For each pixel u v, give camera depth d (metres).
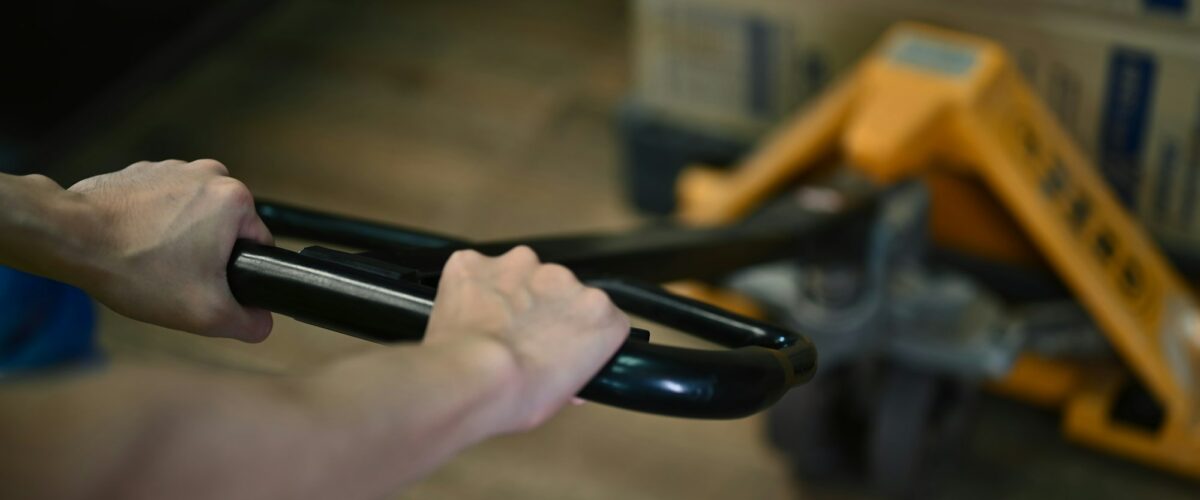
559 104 2.42
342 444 0.40
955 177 1.82
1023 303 1.93
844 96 1.61
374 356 0.45
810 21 1.89
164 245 0.66
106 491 0.34
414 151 2.32
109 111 2.34
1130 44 1.69
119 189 0.68
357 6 2.63
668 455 1.83
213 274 0.66
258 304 0.64
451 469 1.80
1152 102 1.73
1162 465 1.78
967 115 1.50
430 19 2.61
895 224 1.49
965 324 1.60
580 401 0.56
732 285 1.62
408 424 0.43
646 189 2.18
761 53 1.96
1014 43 1.76
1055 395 1.85
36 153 2.23
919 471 1.74
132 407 0.35
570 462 1.82
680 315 0.67
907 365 1.64
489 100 2.43
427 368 0.46
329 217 0.76
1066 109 1.80
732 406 0.57
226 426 0.37
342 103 2.41
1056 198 1.59
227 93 2.42
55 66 2.34
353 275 0.61
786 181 1.74
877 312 1.55
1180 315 1.75
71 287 1.46
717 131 2.09
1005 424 1.90
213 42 2.50
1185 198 1.80
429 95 2.43
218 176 0.69
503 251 0.77
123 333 1.90
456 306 0.54
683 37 2.00
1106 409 1.79
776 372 0.59
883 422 1.68
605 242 0.92
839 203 1.44
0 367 1.37
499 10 2.63
